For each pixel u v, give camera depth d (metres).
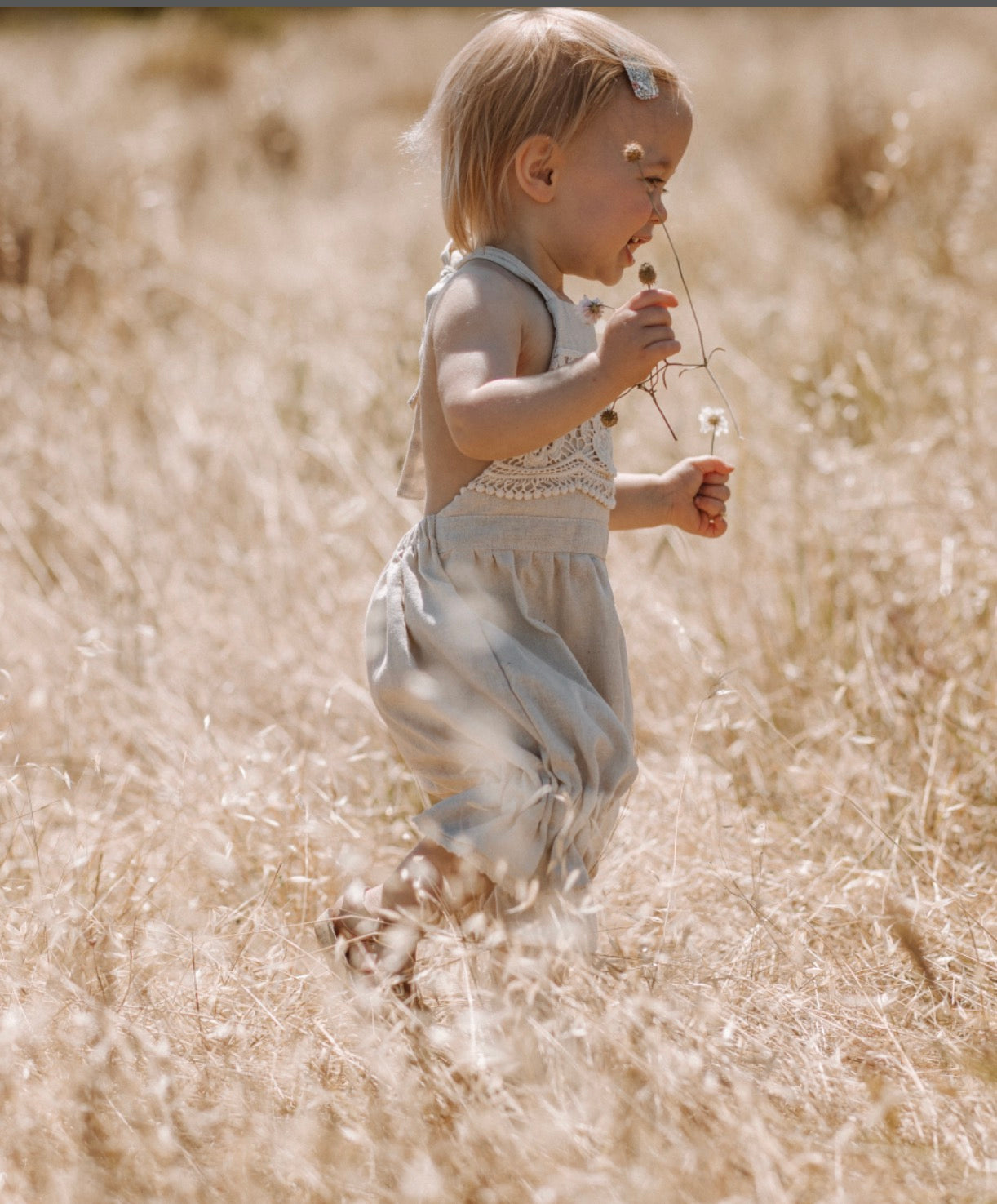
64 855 4.07
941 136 12.75
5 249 9.90
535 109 3.23
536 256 3.33
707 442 7.17
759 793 4.57
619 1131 2.64
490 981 3.16
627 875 3.97
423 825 3.19
